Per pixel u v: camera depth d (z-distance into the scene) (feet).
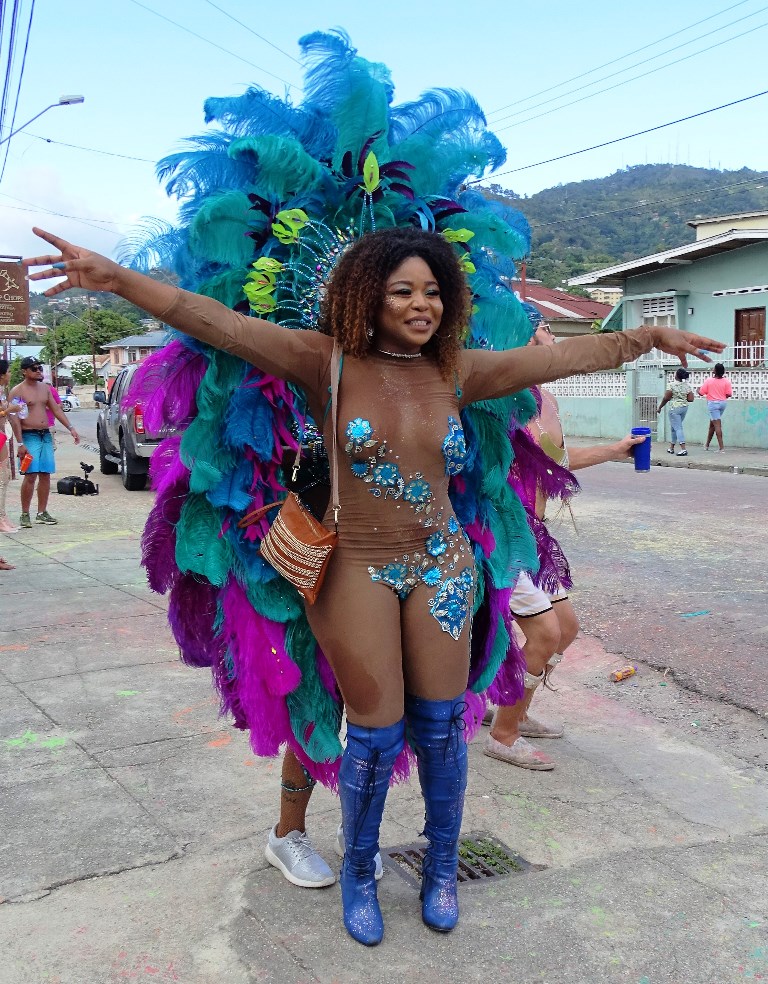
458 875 9.61
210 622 9.65
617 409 71.87
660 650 17.51
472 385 8.50
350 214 9.30
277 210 9.11
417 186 9.77
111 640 17.66
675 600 21.07
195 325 7.53
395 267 7.64
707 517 32.96
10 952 8.09
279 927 8.52
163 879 9.30
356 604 7.90
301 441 9.01
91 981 7.73
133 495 40.42
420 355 8.14
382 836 10.44
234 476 8.91
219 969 7.92
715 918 8.78
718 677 15.97
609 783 11.99
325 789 11.59
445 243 8.01
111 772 11.78
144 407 8.84
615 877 9.54
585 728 14.10
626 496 39.14
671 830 10.66
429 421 7.94
